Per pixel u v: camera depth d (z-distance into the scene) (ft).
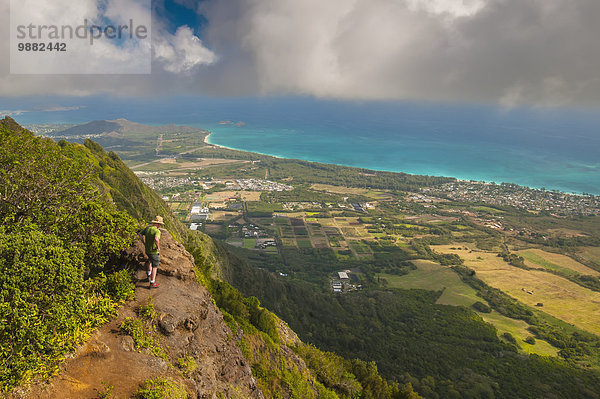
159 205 358.84
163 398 38.52
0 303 34.78
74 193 58.39
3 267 37.14
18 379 34.06
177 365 46.70
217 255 373.40
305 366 132.77
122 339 44.34
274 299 375.86
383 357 317.22
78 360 39.14
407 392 190.49
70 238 52.21
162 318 50.37
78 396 35.73
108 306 46.93
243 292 350.64
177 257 63.57
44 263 38.47
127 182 325.21
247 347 101.19
